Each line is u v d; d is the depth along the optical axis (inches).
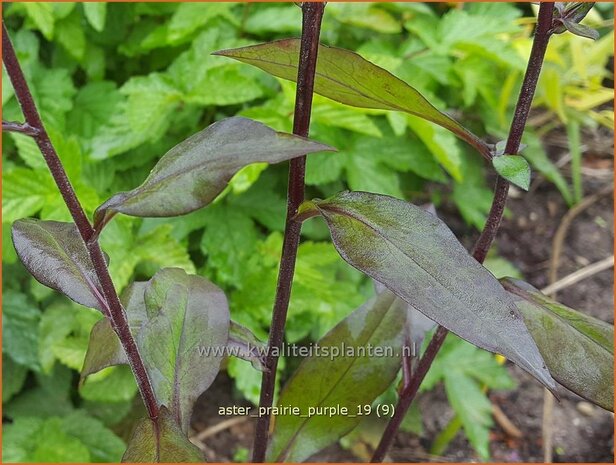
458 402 20.5
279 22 21.5
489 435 22.5
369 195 8.2
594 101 25.8
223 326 10.5
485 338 6.9
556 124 29.2
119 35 23.5
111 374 20.0
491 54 21.7
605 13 29.8
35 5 20.1
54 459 18.4
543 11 7.9
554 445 22.1
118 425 22.2
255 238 20.4
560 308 9.5
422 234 7.6
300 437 12.2
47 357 19.5
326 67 8.4
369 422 21.7
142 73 24.5
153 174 7.0
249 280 19.7
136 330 10.9
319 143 6.5
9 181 17.3
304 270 18.4
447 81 22.6
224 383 23.6
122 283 17.6
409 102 8.5
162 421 8.7
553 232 28.4
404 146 22.1
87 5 20.4
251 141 6.7
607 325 9.3
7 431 19.2
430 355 11.1
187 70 20.1
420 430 21.3
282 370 20.8
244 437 22.2
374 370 11.9
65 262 8.8
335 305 20.0
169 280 10.8
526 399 23.6
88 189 17.7
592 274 26.6
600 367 9.0
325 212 8.1
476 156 25.9
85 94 22.4
